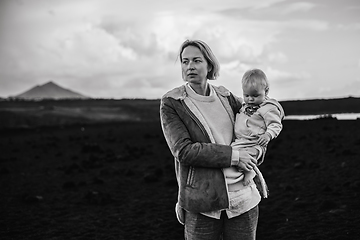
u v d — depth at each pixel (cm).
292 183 768
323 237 486
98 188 839
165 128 296
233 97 331
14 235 566
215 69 309
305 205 619
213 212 286
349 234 487
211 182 285
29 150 1502
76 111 3638
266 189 319
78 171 1033
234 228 294
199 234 290
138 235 546
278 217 580
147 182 870
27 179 973
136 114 3453
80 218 639
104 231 570
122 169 1013
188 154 281
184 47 305
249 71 319
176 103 298
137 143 1554
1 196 807
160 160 1135
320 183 744
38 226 605
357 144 1095
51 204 734
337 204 607
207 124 297
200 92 308
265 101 313
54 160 1250
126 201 729
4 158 1287
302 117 2297
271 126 303
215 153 279
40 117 3259
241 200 290
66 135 2062
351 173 790
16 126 2720
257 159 298
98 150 1380
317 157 984
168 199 726
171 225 581
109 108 3744
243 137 305
